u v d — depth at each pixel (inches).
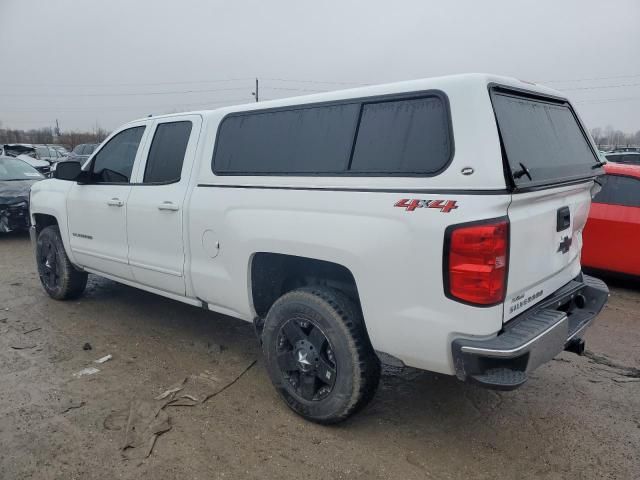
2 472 111.3
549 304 122.0
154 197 165.2
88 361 166.6
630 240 240.7
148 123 176.9
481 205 98.4
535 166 112.5
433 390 150.1
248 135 142.8
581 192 138.1
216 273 148.5
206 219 147.6
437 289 103.9
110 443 122.0
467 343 101.4
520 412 138.5
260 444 122.8
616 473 113.3
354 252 114.3
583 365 167.2
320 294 124.9
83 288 225.0
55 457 116.6
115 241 183.6
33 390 146.8
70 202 202.1
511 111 111.9
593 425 132.3
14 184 388.8
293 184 127.4
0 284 255.0
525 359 102.0
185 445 121.9
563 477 112.0
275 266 142.9
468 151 100.7
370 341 117.7
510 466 115.7
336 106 124.4
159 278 168.9
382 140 114.5
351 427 130.5
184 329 195.0
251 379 155.6
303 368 128.4
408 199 106.7
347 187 117.0
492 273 98.7
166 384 151.3
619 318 211.2
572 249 136.3
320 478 111.3
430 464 116.3
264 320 143.8
